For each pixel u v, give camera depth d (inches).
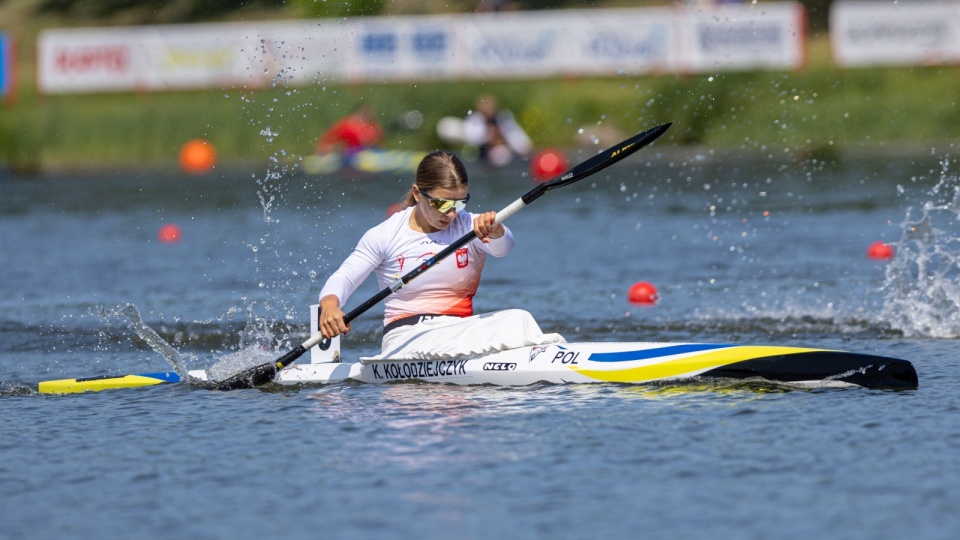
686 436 808.9
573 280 1726.1
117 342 1334.9
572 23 4217.5
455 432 834.8
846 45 4160.9
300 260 1962.4
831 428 823.1
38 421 931.3
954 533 618.5
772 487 698.8
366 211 2667.3
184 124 4335.6
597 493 693.9
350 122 3759.8
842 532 624.7
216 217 2640.3
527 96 4242.1
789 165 3400.6
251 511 681.6
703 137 4018.2
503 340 997.8
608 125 4136.3
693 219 2401.6
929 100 3969.0
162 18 6063.0
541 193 997.2
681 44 4141.2
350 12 4717.0
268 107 4247.0
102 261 2014.0
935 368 1047.6
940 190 2662.4
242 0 6008.9
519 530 636.7
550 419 863.7
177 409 954.7
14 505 706.8
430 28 4264.3
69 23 6323.8
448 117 4185.5
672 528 636.1
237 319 1466.5
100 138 4397.1
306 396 976.9
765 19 4067.4
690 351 983.6
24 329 1419.8
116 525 666.2
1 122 4463.6
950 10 4111.7
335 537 634.2
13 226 2551.7
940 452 761.0
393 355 1011.3
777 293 1539.1
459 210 982.4
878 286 1553.9
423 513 666.8
